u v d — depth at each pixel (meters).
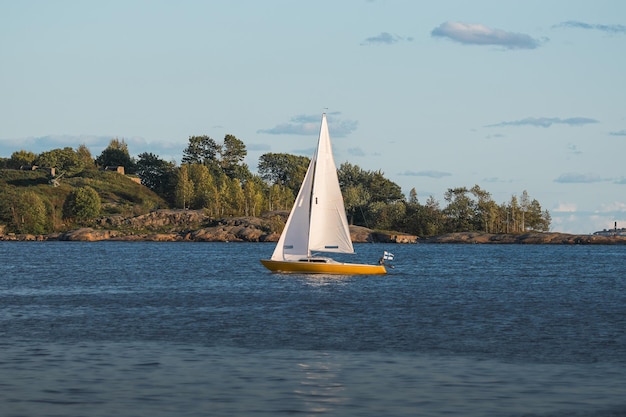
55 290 93.75
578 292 93.38
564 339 54.75
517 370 43.69
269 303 77.25
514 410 35.34
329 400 36.88
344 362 45.66
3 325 60.41
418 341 53.53
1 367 43.16
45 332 56.53
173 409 35.03
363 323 62.66
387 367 44.28
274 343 52.25
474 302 79.88
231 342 52.47
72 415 33.94
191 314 68.06
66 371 42.28
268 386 39.44
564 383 40.53
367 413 34.75
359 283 101.19
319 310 71.38
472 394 38.12
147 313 68.88
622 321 64.81
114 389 38.34
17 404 35.47
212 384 39.69
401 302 79.12
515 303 79.25
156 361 45.41
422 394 38.06
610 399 37.34
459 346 51.47
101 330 57.72
